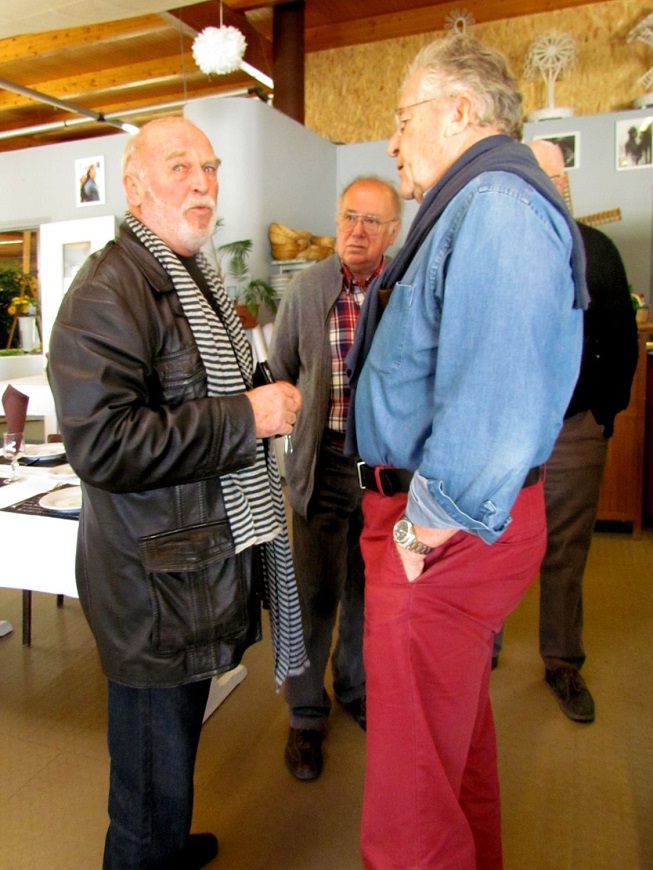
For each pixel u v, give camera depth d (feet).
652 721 6.48
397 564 3.39
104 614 3.59
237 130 15.96
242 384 3.92
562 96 19.69
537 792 5.52
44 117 29.53
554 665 6.97
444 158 3.40
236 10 20.07
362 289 5.93
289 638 4.38
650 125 15.56
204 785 5.66
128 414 3.25
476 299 2.86
